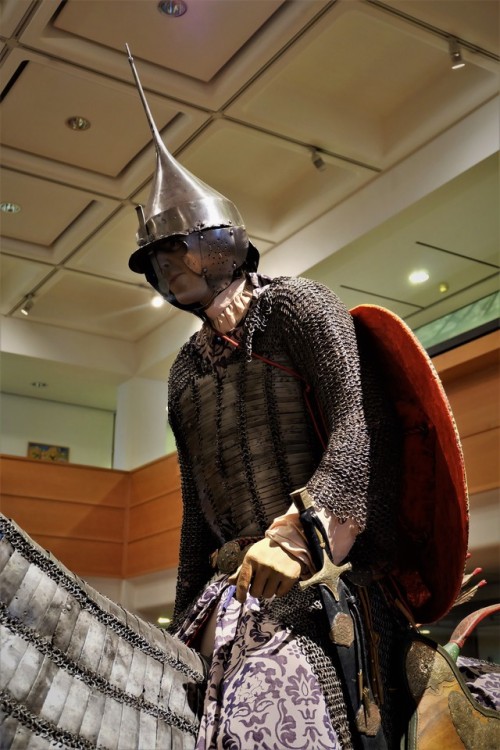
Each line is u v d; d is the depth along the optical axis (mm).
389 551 1166
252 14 4898
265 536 1076
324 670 1057
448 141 5766
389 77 5750
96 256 7660
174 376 1374
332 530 1050
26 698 819
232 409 1264
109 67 5145
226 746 975
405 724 1116
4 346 8727
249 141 6250
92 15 4836
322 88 5895
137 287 8156
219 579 1236
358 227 6406
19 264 8055
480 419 5035
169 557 8297
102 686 909
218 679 1063
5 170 6293
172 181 1306
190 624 1197
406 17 4836
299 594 1116
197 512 1412
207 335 1316
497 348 4969
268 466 1224
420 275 6758
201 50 5137
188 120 5691
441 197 5871
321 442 1244
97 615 953
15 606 852
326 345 1182
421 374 1168
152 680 985
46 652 862
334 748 988
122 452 9305
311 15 4801
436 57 5539
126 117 5785
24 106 5668
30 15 4742
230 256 1287
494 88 5438
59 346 9062
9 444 9711
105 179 6422
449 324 6816
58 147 6109
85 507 8930
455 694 1155
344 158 6090
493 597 5098
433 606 1261
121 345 9438
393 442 1199
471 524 4984
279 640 1062
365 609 1146
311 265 6805
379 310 1208
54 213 6996
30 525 8664
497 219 6066
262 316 1271
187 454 1416
